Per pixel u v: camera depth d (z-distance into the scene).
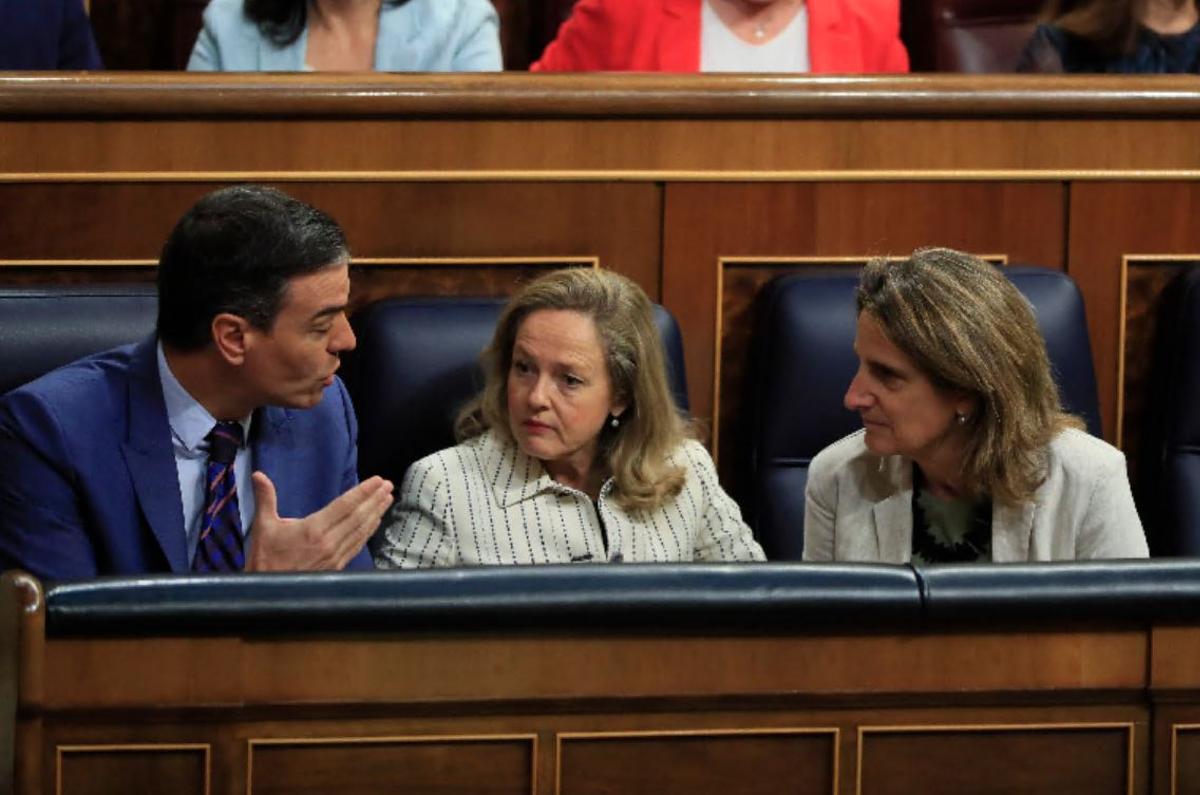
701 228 6.93
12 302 5.91
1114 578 4.06
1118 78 7.05
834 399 6.51
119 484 5.29
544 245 6.85
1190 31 8.11
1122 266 7.17
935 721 4.08
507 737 3.94
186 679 3.83
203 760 3.85
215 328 5.25
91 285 6.11
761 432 6.57
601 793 3.98
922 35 9.15
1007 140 7.05
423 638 3.90
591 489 6.03
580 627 3.92
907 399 5.44
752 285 6.97
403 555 5.86
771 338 6.57
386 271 6.77
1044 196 7.11
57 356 5.87
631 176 6.85
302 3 7.72
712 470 6.23
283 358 5.31
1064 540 5.63
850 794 4.05
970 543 5.69
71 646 3.78
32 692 3.68
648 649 3.97
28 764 3.71
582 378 5.80
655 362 5.94
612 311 5.86
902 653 4.05
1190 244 7.21
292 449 5.61
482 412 6.04
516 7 9.23
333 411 5.75
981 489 5.56
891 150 7.00
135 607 3.76
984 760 4.11
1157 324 7.22
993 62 9.12
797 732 4.04
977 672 4.07
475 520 5.87
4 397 5.31
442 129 6.73
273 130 6.64
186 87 6.53
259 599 3.80
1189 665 4.12
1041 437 5.52
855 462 5.80
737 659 4.00
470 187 6.78
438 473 5.91
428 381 6.19
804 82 6.86
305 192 6.69
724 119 6.89
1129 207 7.16
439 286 6.80
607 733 3.97
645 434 5.96
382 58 7.75
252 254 5.21
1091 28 8.09
